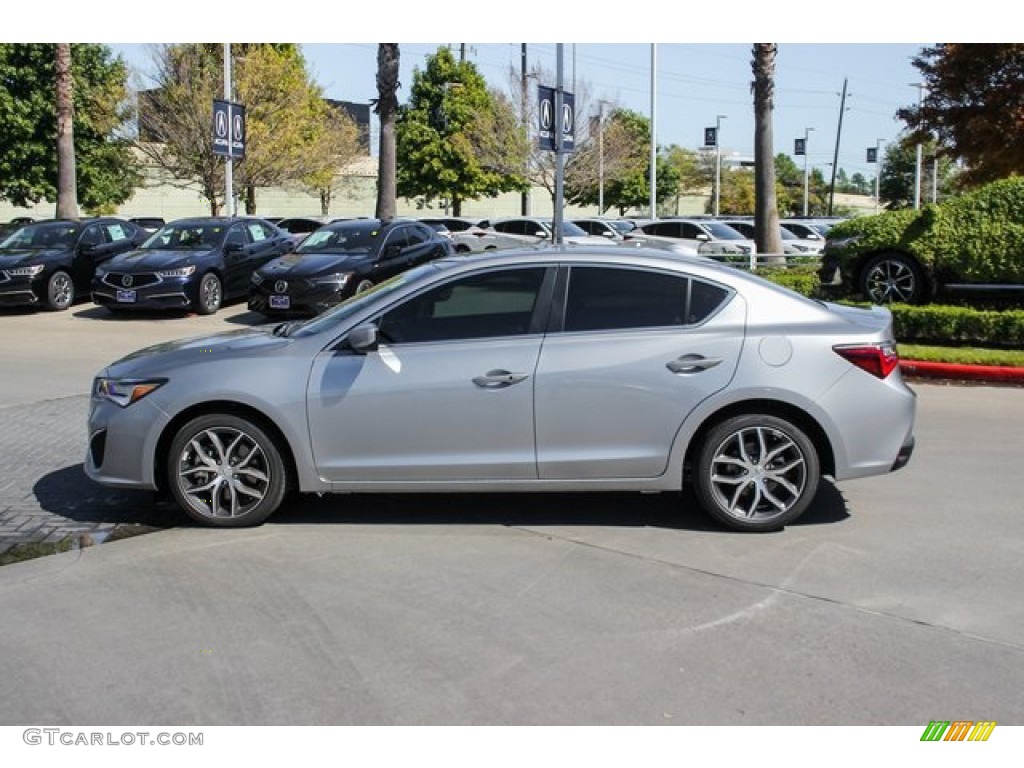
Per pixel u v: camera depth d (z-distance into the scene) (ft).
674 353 18.53
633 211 201.16
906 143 49.47
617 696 12.90
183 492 19.22
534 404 18.53
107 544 18.57
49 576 16.96
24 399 32.65
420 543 18.58
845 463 18.74
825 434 18.70
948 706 12.64
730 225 94.32
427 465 18.75
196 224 59.26
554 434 18.63
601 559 17.70
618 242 85.46
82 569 17.28
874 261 45.19
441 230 95.86
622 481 18.81
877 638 14.47
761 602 15.76
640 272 18.99
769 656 13.93
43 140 115.14
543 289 18.95
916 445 26.13
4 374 37.50
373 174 176.45
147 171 145.28
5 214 144.05
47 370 38.45
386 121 82.28
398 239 53.93
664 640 14.44
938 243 43.39
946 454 25.16
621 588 16.38
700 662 13.76
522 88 138.00
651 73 97.25
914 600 15.83
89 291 60.39
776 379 18.42
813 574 16.94
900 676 13.35
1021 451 25.46
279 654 14.08
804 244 91.40
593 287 18.94
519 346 18.65
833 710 12.55
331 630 14.84
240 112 70.95
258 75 111.86
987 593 16.10
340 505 20.92
